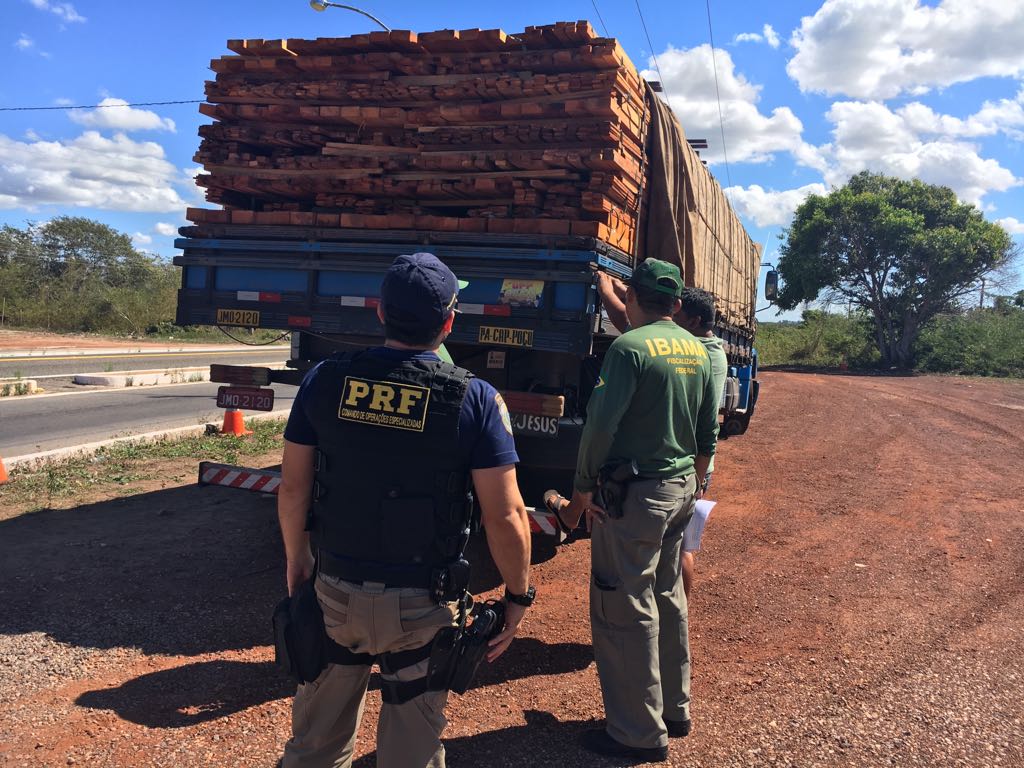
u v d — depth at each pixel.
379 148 5.16
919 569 5.25
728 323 8.94
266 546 5.30
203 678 3.39
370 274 5.04
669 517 2.93
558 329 4.62
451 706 3.27
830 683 3.54
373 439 1.93
